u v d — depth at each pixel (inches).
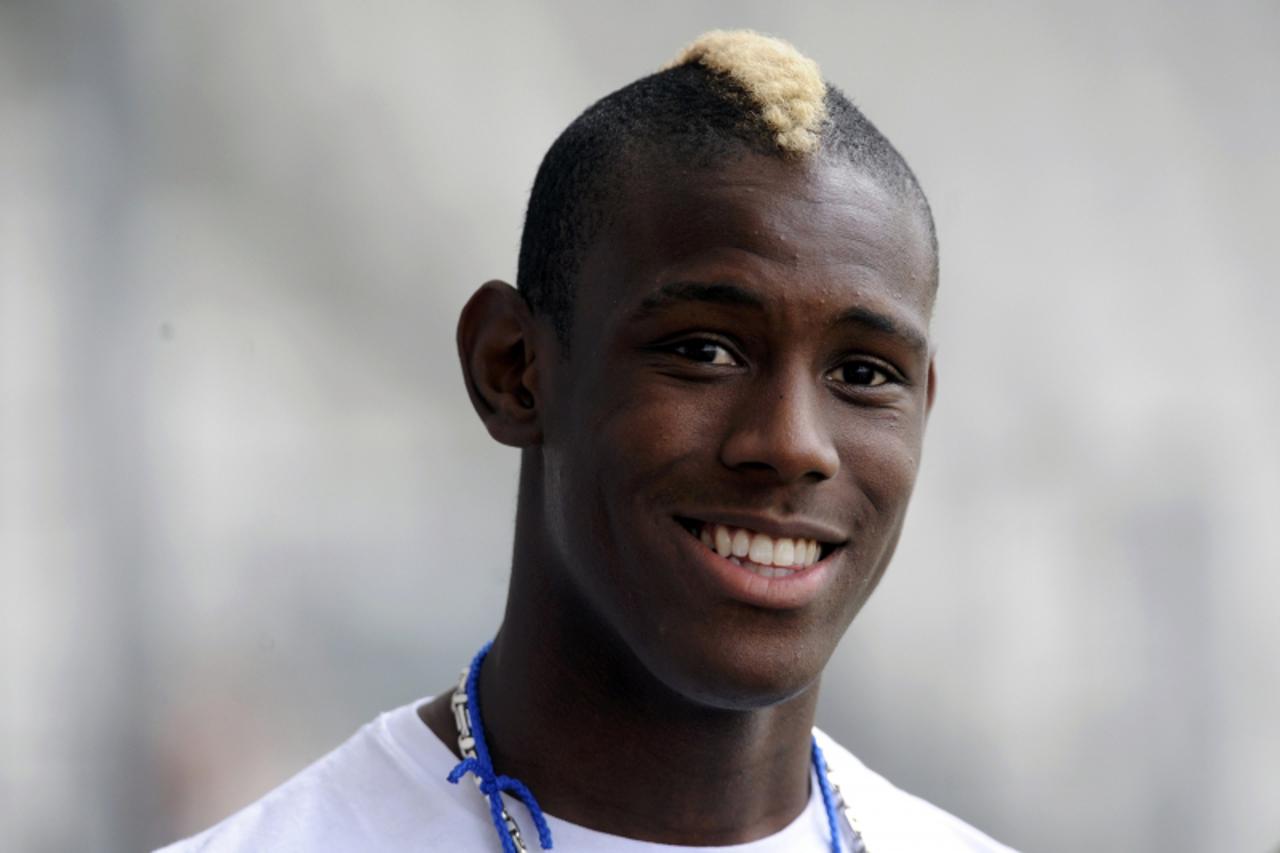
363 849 348.5
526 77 960.9
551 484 343.0
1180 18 1057.5
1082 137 1047.6
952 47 1032.8
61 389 865.5
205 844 350.9
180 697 867.4
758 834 360.8
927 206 352.5
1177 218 1053.2
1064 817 1013.2
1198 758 1030.4
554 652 350.0
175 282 892.6
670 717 344.8
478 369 359.3
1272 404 1053.2
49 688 847.1
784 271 316.8
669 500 319.9
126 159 888.3
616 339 324.8
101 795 844.6
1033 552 1030.4
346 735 888.3
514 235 956.6
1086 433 1040.8
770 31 997.8
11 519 850.8
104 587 860.6
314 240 922.7
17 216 866.1
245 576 888.3
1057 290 1042.7
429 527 927.0
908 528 1021.8
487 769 350.9
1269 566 1047.6
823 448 315.6
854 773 401.1
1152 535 1040.2
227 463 893.2
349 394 922.7
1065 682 1024.9
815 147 326.3
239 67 911.7
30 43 873.5
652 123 333.7
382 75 936.9
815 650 327.6
